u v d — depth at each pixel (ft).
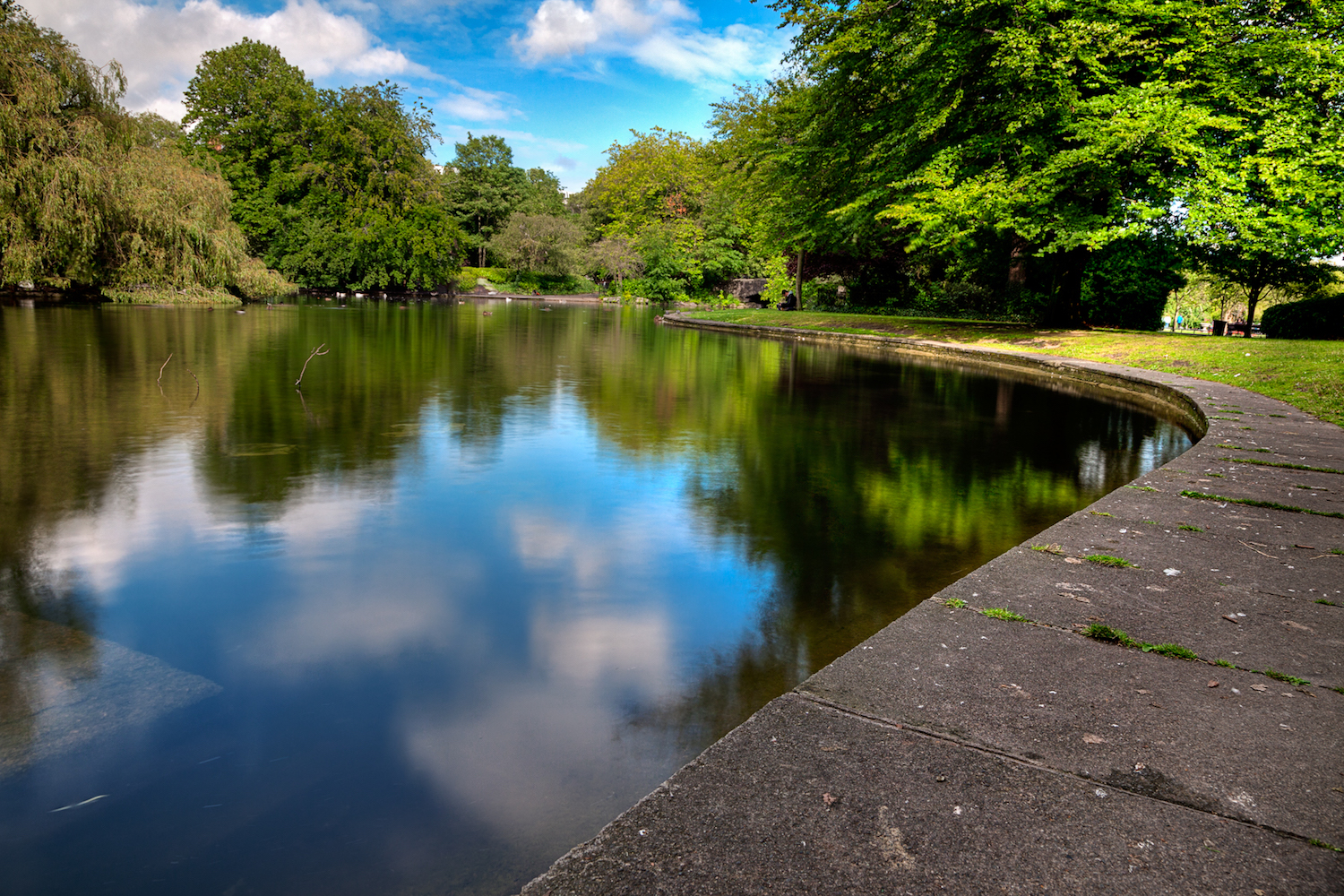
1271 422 22.31
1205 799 4.93
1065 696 6.29
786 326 80.43
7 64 67.00
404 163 158.61
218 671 8.61
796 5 63.77
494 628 9.93
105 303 78.43
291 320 71.26
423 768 6.84
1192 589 8.91
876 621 10.40
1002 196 48.80
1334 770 5.28
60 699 7.94
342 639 9.51
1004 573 9.39
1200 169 46.55
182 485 16.51
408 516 14.80
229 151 153.58
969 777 5.13
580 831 6.00
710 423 26.32
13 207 66.90
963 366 50.88
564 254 203.62
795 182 73.26
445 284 184.03
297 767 6.82
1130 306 72.43
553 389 33.47
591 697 8.21
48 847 5.74
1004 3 48.11
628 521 14.89
